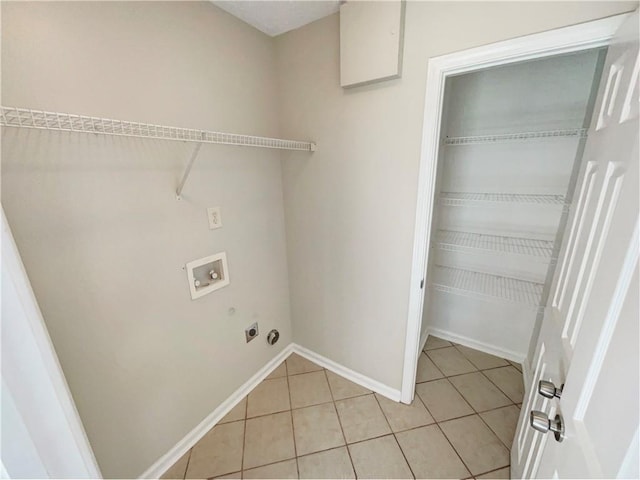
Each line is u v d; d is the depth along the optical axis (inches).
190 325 57.0
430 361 85.6
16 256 22.5
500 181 75.6
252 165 66.4
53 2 33.3
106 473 46.1
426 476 53.6
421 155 52.4
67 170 36.5
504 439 60.4
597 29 34.4
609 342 19.2
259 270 73.1
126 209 43.6
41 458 24.8
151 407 51.7
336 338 79.2
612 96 30.5
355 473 54.4
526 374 76.0
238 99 59.9
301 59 63.2
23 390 23.1
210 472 55.1
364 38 50.7
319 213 71.1
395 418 66.2
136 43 41.9
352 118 59.1
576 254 35.1
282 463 56.6
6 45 30.6
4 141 31.2
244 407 70.3
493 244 77.4
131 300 46.1
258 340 76.5
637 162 18.6
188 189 52.7
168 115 47.4
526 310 80.4
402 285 62.6
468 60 43.8
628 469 14.9
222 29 54.6
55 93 34.6
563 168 67.1
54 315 37.2
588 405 21.2
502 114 71.7
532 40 38.6
